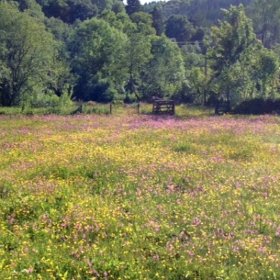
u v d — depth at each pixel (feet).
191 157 72.49
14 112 165.17
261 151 80.33
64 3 513.45
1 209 45.62
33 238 39.47
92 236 39.91
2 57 207.31
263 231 42.45
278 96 179.52
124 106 205.05
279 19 291.99
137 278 32.19
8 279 31.09
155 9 522.47
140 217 43.96
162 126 118.42
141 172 60.85
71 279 32.09
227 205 48.83
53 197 48.29
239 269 34.17
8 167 65.00
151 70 279.69
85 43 292.20
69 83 262.67
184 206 47.70
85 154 72.08
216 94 209.05
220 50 194.08
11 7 213.05
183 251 36.78
